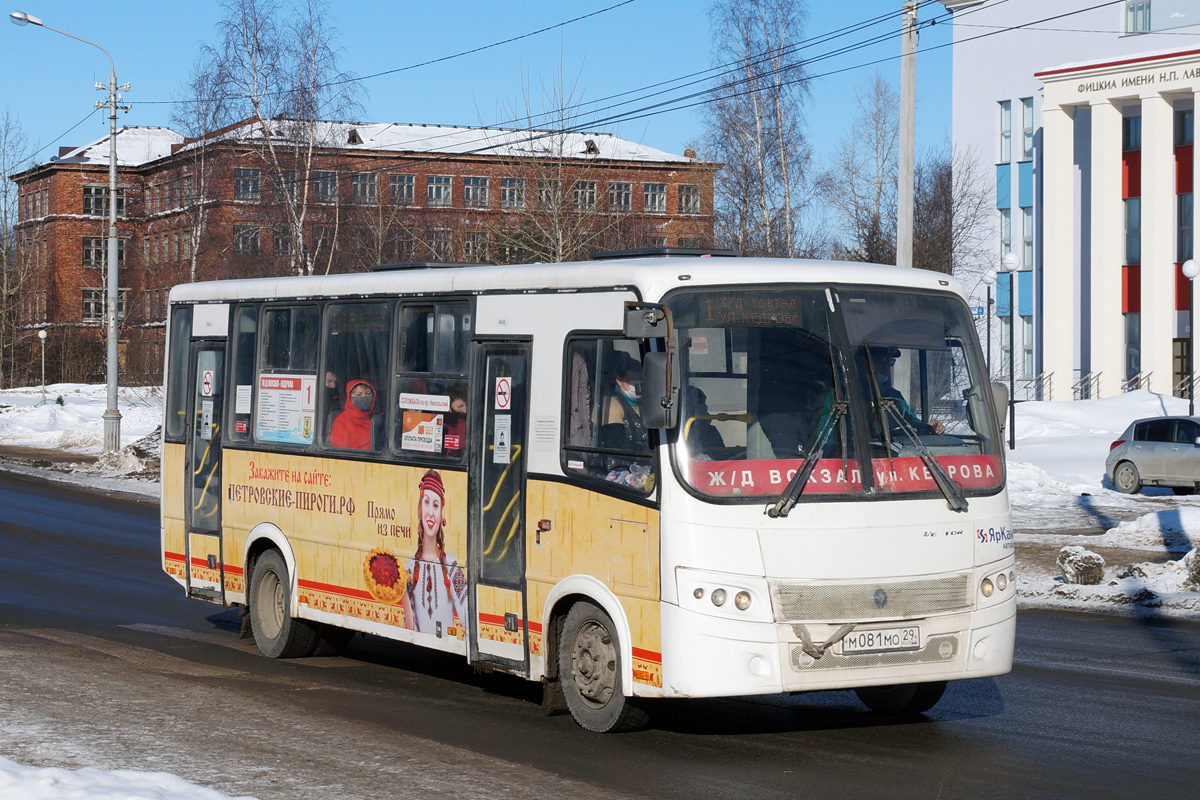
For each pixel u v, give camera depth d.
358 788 6.88
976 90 52.09
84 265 93.38
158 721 8.36
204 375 12.30
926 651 7.83
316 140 43.34
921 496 7.91
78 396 66.25
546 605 8.52
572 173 41.34
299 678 10.35
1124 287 46.53
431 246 45.50
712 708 9.23
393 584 9.89
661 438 7.71
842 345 8.01
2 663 10.30
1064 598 15.02
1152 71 44.31
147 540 20.16
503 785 7.06
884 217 61.50
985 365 8.48
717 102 46.66
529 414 8.75
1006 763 7.68
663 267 7.96
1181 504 23.80
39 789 6.27
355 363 10.44
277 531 11.18
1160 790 7.11
